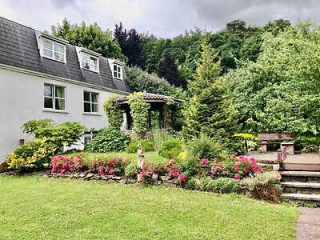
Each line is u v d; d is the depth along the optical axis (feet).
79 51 63.72
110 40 107.45
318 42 42.06
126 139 52.03
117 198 23.61
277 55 54.90
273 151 50.31
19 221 18.60
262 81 56.29
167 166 29.07
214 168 27.37
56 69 56.29
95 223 17.87
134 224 17.52
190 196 24.20
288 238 15.37
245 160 27.32
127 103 58.95
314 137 48.91
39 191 27.09
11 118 46.78
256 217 18.84
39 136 43.70
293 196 23.57
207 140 31.22
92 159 34.09
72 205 21.88
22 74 49.03
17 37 50.19
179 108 64.28
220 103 44.93
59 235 16.07
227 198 23.59
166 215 19.17
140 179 28.68
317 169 27.25
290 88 46.98
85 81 63.46
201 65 46.91
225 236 15.56
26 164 36.22
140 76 90.07
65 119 57.67
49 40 55.88
